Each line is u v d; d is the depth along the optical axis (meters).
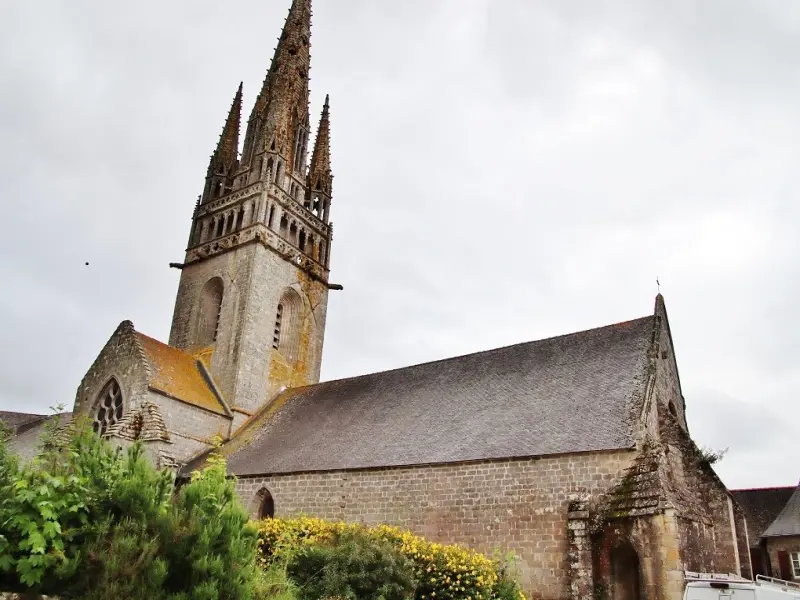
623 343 30.88
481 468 26.28
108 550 12.01
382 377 40.09
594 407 27.12
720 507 26.64
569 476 24.16
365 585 18.72
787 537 44.47
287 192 50.06
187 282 48.69
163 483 14.13
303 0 57.94
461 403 32.66
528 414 28.89
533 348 34.78
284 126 51.03
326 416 37.78
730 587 17.30
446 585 20.61
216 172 52.72
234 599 13.22
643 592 20.73
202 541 13.12
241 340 42.78
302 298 48.84
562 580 22.64
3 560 11.18
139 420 36.31
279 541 22.38
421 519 26.88
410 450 29.67
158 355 41.06
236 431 40.50
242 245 46.16
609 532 22.03
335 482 30.06
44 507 11.64
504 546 24.42
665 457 25.16
